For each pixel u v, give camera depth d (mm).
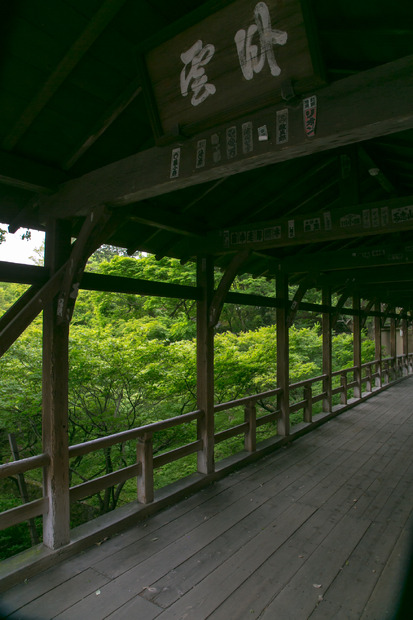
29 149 2725
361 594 2408
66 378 2865
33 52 2152
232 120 1962
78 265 2648
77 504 6977
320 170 4188
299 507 3600
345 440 5746
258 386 7648
